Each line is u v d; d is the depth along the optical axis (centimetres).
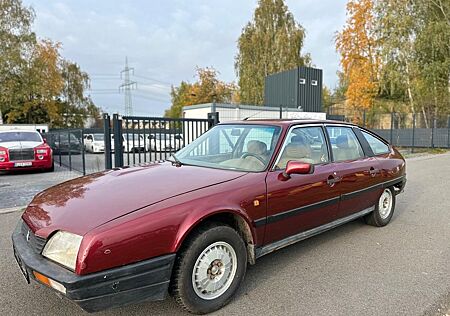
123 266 226
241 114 1808
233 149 376
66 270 218
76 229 227
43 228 241
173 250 245
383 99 3025
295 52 3275
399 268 358
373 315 268
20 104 3155
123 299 228
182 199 259
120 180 304
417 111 2520
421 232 478
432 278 334
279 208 319
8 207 605
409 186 834
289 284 321
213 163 358
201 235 261
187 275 255
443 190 783
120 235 225
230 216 296
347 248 415
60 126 3741
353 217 434
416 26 2300
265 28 3366
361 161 444
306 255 393
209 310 270
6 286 311
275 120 393
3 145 1066
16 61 2927
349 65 3147
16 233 281
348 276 338
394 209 564
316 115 2078
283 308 278
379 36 2545
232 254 285
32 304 280
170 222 244
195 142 422
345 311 274
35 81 3128
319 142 396
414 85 2388
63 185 322
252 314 270
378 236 460
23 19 3025
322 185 367
